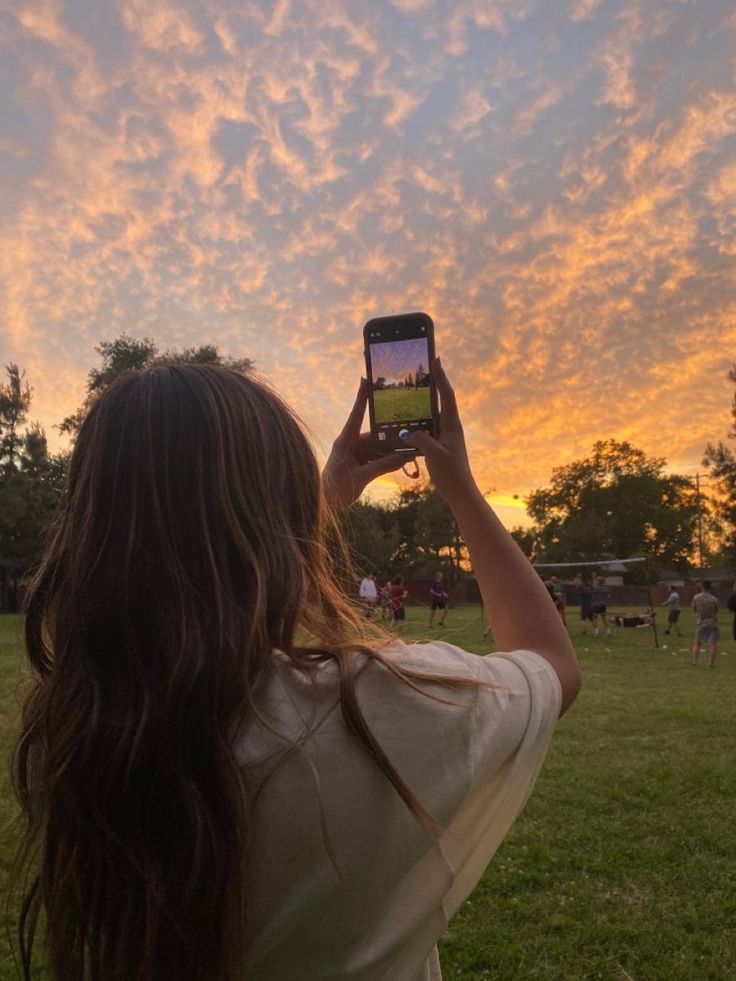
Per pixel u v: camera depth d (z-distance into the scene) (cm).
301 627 84
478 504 105
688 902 401
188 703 74
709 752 716
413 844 75
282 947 74
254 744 74
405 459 135
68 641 81
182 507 82
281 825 73
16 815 92
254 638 77
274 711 75
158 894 71
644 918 384
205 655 75
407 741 75
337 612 91
